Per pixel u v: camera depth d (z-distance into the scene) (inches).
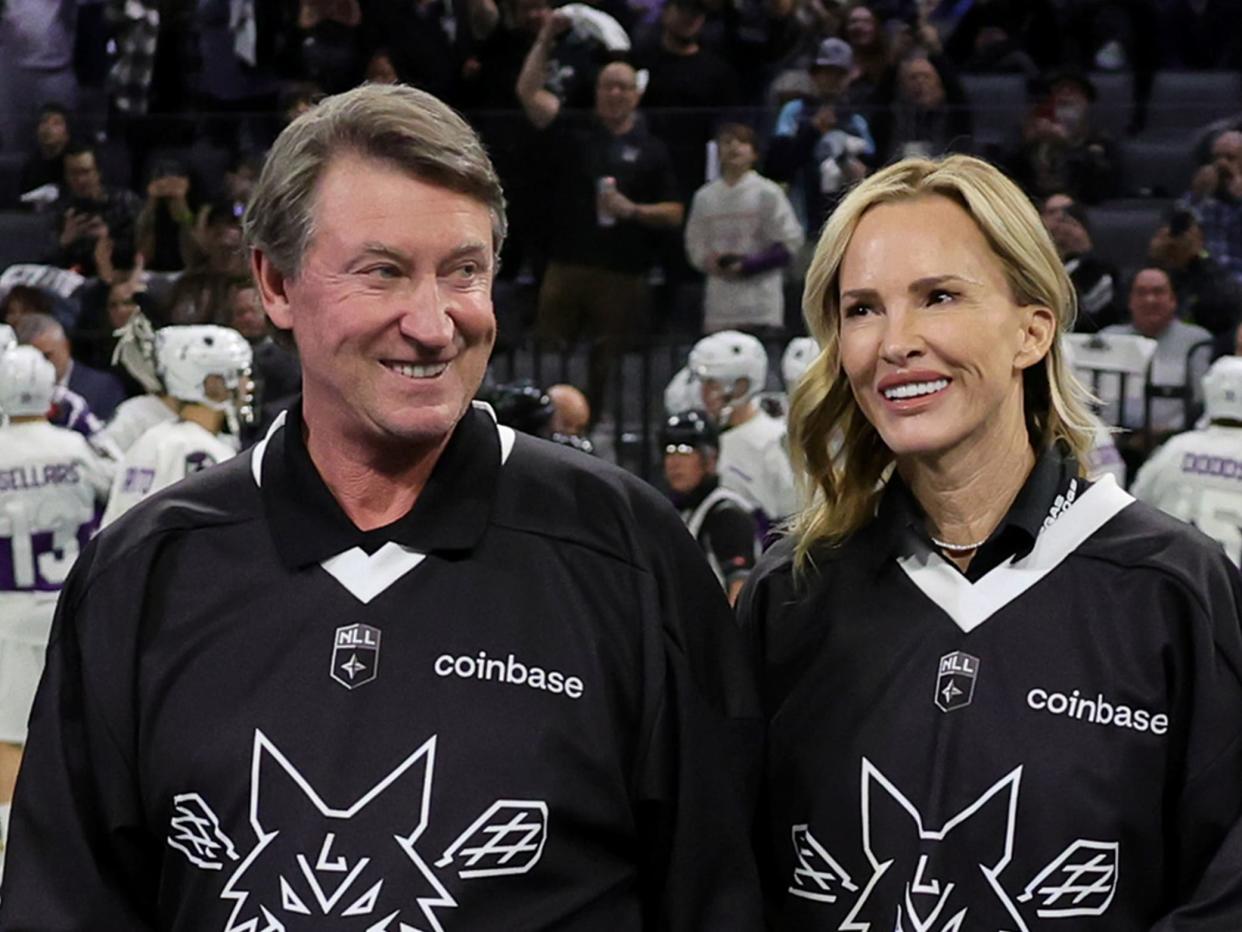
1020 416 79.5
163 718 69.6
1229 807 75.0
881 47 314.0
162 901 70.6
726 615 75.5
